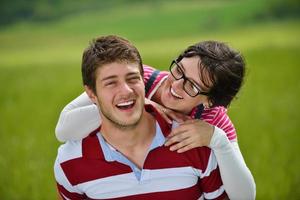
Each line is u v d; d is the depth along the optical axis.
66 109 3.80
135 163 3.48
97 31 103.56
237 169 3.48
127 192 3.48
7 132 11.27
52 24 120.31
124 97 3.21
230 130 3.95
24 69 23.78
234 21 95.50
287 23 81.94
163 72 4.11
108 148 3.46
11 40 91.38
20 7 131.12
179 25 99.94
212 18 98.56
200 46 3.73
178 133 3.46
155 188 3.47
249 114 11.80
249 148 9.07
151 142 3.46
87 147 3.49
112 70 3.21
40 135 10.88
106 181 3.47
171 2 126.31
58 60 30.30
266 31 59.50
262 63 20.27
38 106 14.41
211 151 3.48
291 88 15.20
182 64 3.75
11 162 8.80
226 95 3.81
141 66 3.34
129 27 104.69
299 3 94.94
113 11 125.75
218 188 3.57
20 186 7.76
